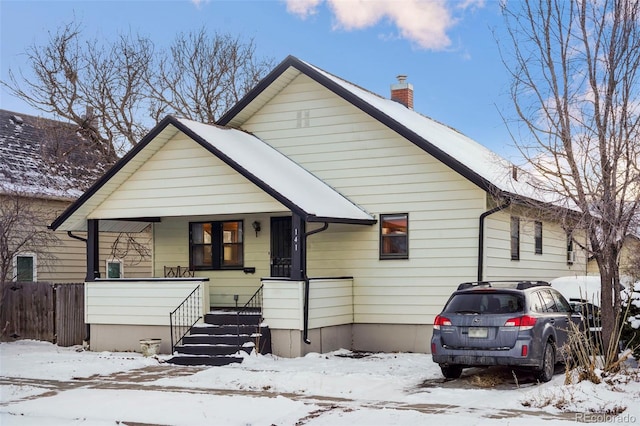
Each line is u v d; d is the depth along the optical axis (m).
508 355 13.47
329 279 18.95
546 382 13.81
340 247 20.31
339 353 18.88
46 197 26.17
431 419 10.95
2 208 24.33
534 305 14.03
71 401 12.98
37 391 14.05
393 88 26.47
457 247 18.97
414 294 19.41
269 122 21.72
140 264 31.20
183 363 17.28
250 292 21.53
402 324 19.48
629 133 12.95
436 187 19.28
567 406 11.62
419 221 19.45
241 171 18.22
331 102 20.83
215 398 12.98
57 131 30.48
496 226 19.48
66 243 27.84
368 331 19.83
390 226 19.89
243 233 21.72
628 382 12.81
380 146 20.06
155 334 19.48
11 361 17.69
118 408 12.35
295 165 20.89
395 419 11.04
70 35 31.83
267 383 14.23
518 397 12.33
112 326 20.09
